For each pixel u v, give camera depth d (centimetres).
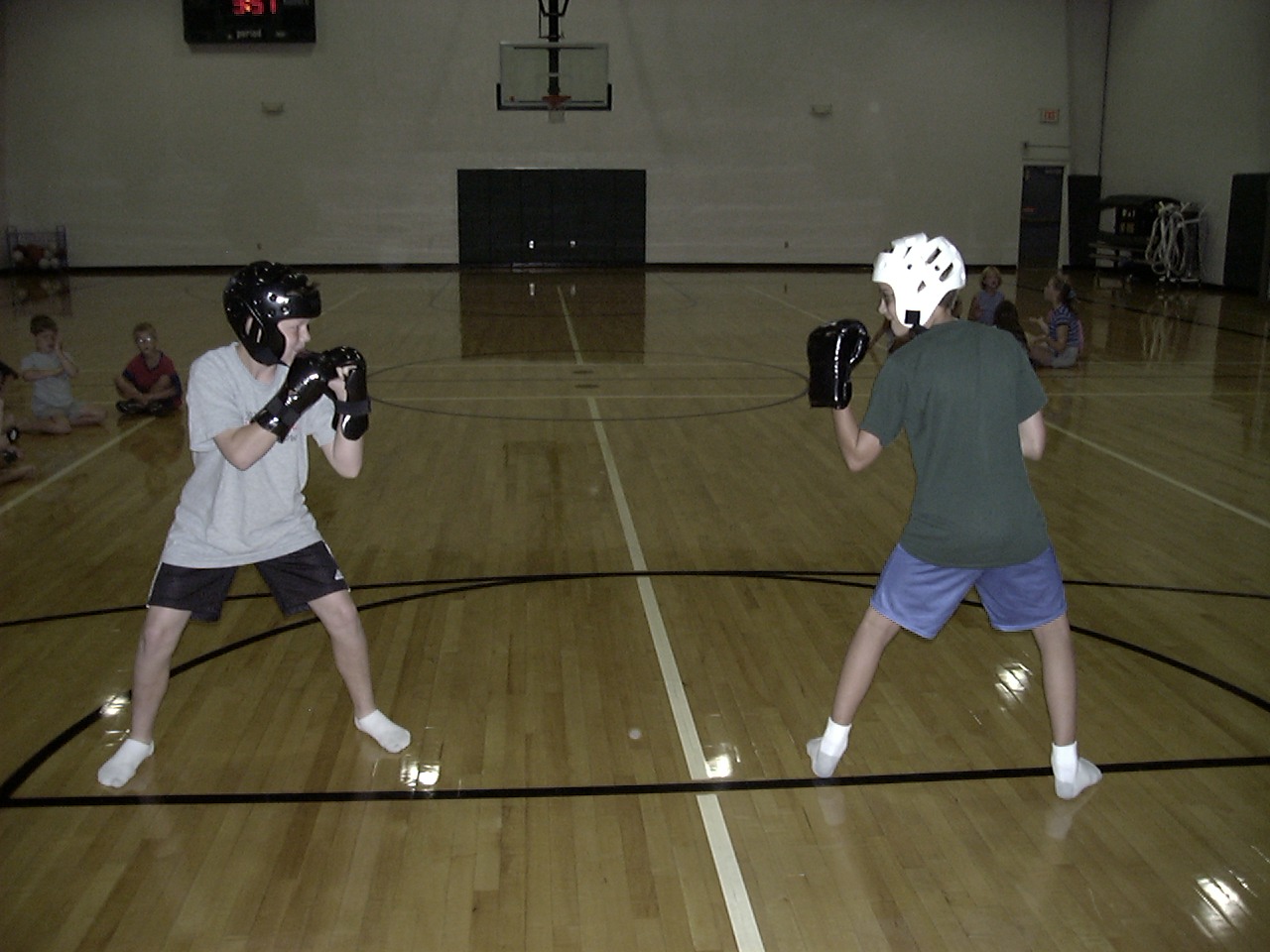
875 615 278
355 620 301
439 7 1977
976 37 2058
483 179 2047
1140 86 1983
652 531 517
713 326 1304
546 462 649
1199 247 1800
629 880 252
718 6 2020
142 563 469
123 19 1928
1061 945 230
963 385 254
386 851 263
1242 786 293
